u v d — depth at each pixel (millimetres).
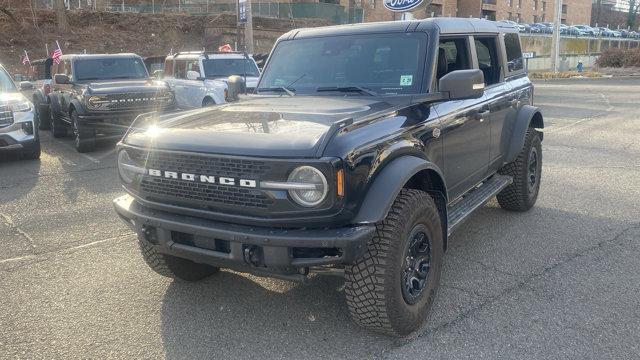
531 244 5219
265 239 2996
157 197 3490
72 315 3928
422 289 3615
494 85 5363
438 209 3850
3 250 5250
